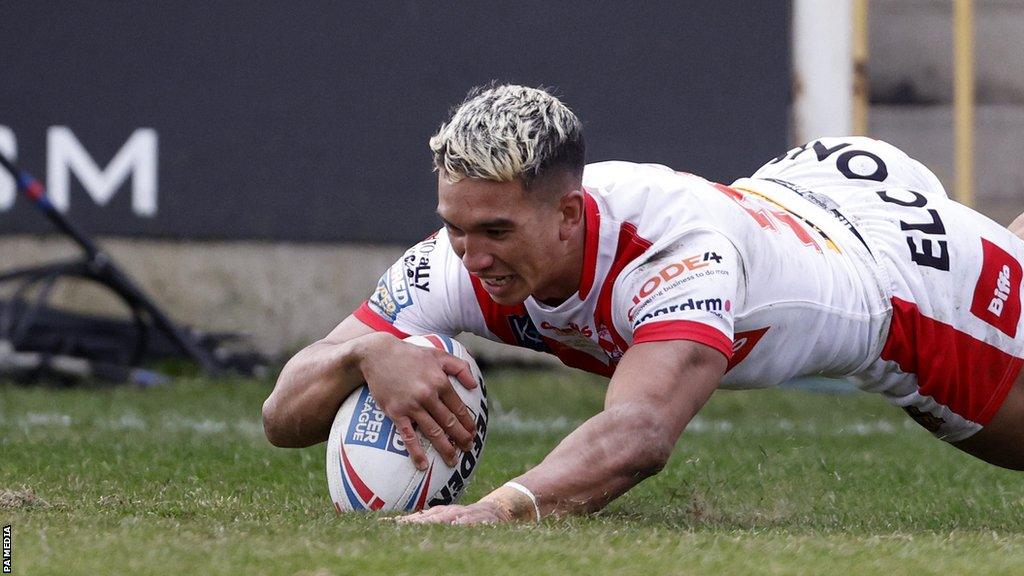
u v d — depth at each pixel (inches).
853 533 485.1
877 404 1157.7
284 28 1288.1
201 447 786.2
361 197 1304.1
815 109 1307.8
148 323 1291.8
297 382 513.3
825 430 1008.9
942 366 548.4
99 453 729.6
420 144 1295.5
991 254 562.6
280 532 418.0
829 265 530.6
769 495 636.7
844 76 1306.6
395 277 534.3
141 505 500.1
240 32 1289.4
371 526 427.5
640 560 382.0
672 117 1268.5
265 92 1295.5
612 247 481.4
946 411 563.8
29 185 1139.3
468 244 456.8
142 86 1291.8
